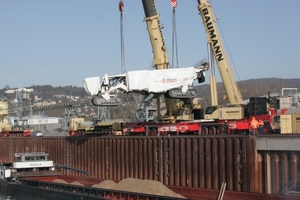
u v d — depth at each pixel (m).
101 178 55.62
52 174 57.41
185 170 44.28
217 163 41.09
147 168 49.06
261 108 46.34
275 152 36.84
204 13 51.38
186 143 44.19
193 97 52.12
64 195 46.69
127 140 52.47
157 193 42.03
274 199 34.66
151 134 52.66
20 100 129.12
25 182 54.38
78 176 59.44
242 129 44.44
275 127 44.62
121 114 141.12
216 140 41.25
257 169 37.97
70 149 65.25
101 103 49.69
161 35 55.06
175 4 52.69
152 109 73.94
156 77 50.09
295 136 35.19
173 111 54.91
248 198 36.78
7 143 86.88
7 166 58.69
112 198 41.94
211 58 51.56
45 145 73.25
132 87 49.06
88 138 60.59
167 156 46.53
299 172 35.00
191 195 42.09
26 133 92.12
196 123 48.31
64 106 110.94
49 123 134.00
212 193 40.16
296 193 34.31
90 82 49.66
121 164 53.34
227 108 48.09
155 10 54.91
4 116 107.12
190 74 51.47
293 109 49.31
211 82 51.28
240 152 39.03
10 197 55.16
